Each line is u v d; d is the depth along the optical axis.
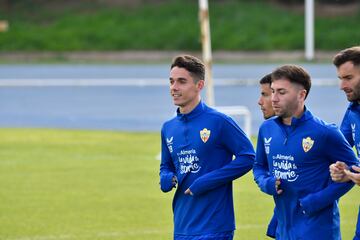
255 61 127.25
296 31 139.75
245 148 19.98
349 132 20.36
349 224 30.94
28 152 49.81
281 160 18.81
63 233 30.19
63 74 112.50
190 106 20.11
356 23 142.12
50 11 157.88
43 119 68.88
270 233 20.84
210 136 19.92
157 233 30.19
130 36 143.25
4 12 157.38
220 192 20.03
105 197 36.62
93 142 54.00
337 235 18.84
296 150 18.55
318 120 18.61
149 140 54.88
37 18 154.75
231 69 115.50
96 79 104.75
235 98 80.88
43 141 54.62
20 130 61.06
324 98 79.94
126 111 73.50
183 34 141.38
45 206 34.81
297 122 18.56
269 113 21.31
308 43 122.06
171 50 139.00
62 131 60.28
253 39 138.38
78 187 38.91
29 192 37.78
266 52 134.38
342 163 17.67
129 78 105.56
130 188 38.59
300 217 18.72
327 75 103.44
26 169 43.84
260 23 144.12
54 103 80.56
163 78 105.00
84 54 139.88
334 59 19.64
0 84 99.50
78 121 67.25
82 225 31.47
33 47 141.75
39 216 32.97
